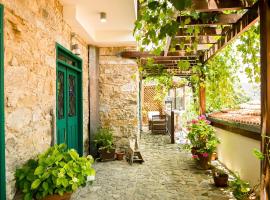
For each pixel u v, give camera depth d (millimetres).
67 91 4668
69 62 4879
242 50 4113
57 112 3828
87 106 6070
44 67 3291
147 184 4352
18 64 2553
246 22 3160
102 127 6395
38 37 3086
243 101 7137
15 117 2480
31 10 2877
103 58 6402
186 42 4609
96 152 6152
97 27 5598
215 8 2844
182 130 10914
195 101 8117
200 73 6500
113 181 4504
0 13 2203
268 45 2479
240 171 4562
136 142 6039
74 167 2617
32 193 2453
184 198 3734
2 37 2227
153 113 14125
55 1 3766
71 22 4367
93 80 6176
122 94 6391
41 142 3172
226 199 3688
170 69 8508
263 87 2570
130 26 5527
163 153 6918
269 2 2461
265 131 2541
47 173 2449
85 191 4008
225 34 4105
